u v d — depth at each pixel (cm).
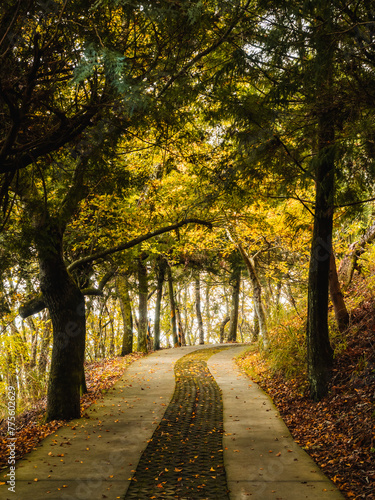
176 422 890
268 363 1458
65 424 895
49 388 962
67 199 888
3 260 759
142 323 2305
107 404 1099
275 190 920
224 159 909
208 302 4353
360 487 496
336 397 848
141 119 671
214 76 729
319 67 577
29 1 486
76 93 624
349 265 1452
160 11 512
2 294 1318
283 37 591
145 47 640
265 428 816
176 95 690
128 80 482
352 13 556
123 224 1241
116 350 3400
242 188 937
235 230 1606
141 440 757
